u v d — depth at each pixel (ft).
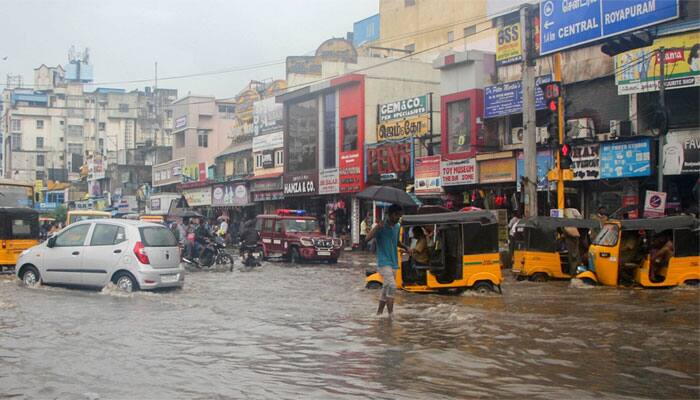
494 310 36.19
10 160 299.58
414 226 45.19
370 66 118.42
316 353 24.98
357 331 29.86
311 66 142.31
